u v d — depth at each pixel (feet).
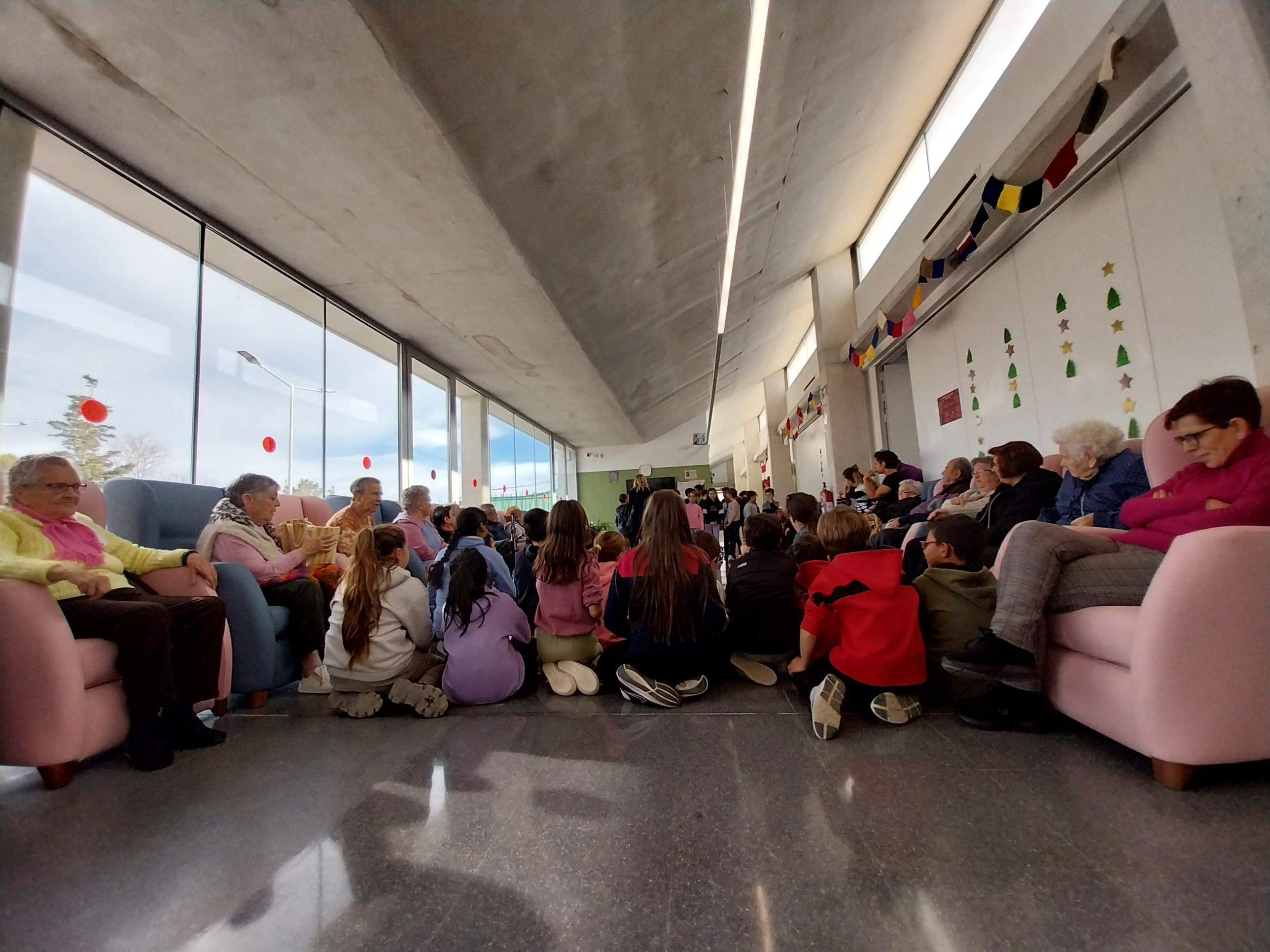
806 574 9.05
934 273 14.34
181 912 3.36
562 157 10.92
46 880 3.75
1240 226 5.91
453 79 8.28
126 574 7.35
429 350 21.04
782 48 10.44
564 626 8.31
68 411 8.89
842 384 24.66
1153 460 6.57
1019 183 11.27
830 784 4.73
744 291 22.57
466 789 4.95
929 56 13.96
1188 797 4.21
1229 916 2.94
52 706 5.19
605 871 3.62
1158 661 4.30
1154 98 8.59
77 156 9.09
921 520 12.68
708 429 55.01
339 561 10.80
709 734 6.09
